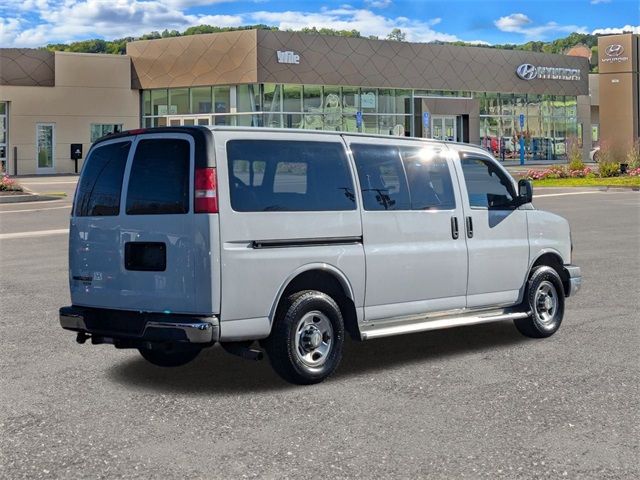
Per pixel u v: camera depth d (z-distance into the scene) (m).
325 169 6.96
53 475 4.71
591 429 5.50
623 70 66.00
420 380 6.82
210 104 49.72
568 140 54.00
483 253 8.05
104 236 6.79
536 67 60.50
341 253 6.92
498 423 5.63
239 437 5.36
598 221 20.89
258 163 6.54
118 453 5.07
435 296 7.68
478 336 8.70
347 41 51.16
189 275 6.25
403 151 7.62
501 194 8.43
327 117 50.97
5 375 7.04
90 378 6.95
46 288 11.62
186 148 6.39
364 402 6.18
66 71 49.44
